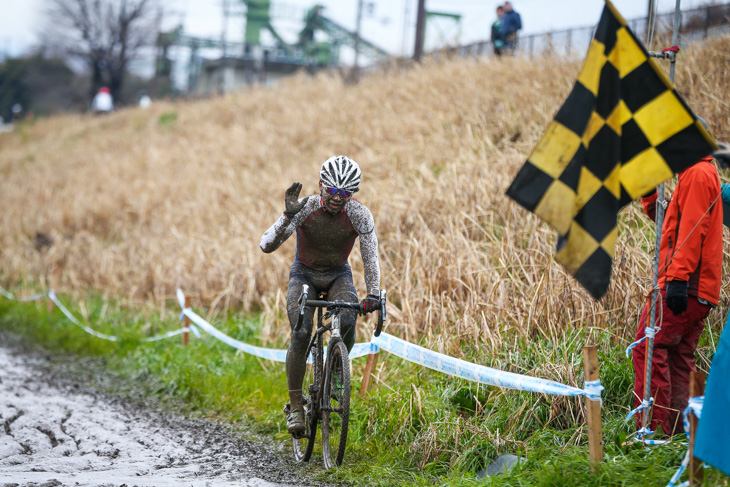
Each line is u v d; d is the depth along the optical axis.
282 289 26.62
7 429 17.94
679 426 13.52
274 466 15.45
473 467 13.99
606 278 11.12
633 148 11.55
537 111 31.78
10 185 60.47
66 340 30.64
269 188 36.97
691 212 12.56
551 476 11.98
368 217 14.59
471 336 17.94
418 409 15.90
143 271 33.06
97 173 55.75
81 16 137.25
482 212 23.95
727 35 28.83
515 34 44.38
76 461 15.17
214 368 23.16
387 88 48.25
